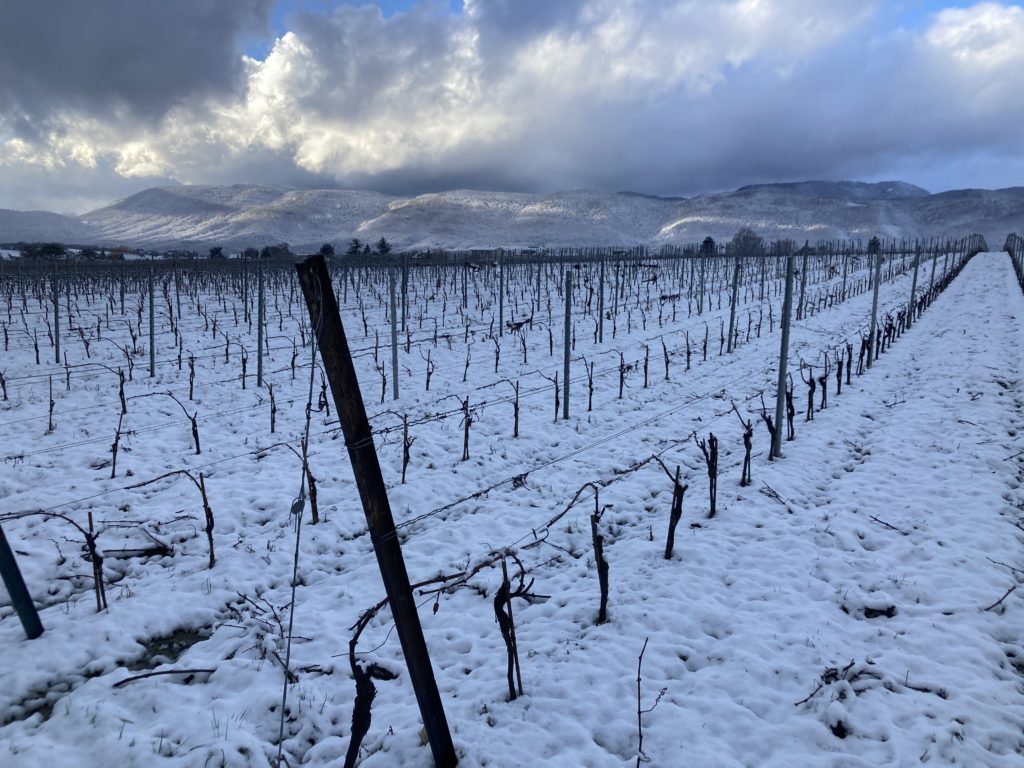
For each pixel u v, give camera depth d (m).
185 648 5.76
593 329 25.28
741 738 4.40
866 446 11.23
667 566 7.08
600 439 12.18
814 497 8.98
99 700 4.79
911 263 62.62
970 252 71.38
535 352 20.70
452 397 15.05
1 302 28.95
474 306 32.69
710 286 43.09
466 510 8.97
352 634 5.91
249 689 5.05
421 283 42.94
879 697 4.75
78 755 4.26
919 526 7.71
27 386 14.63
